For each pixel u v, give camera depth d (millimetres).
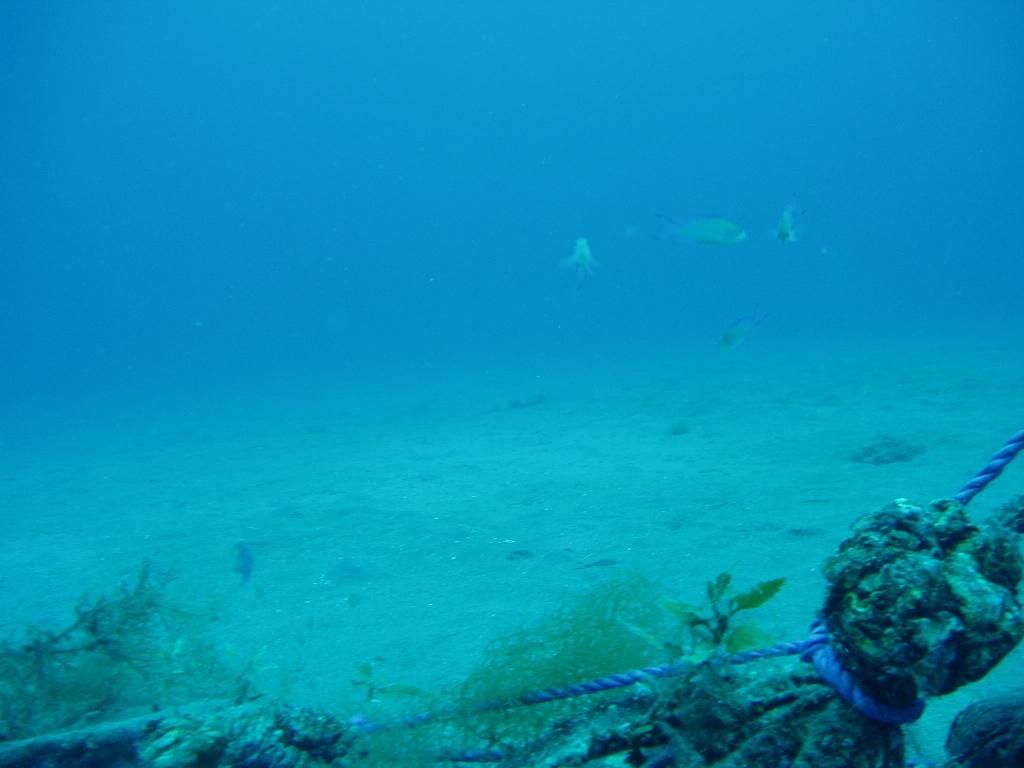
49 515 10867
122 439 18812
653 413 15297
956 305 41188
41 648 4039
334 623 5910
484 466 11633
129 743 2918
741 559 6246
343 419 19500
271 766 2805
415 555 7543
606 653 3119
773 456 10133
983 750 2447
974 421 10703
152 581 7234
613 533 7523
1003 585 2072
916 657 1896
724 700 2354
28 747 2928
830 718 2146
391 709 4031
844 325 34750
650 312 70125
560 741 2762
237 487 11797
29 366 64562
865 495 7738
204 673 4375
